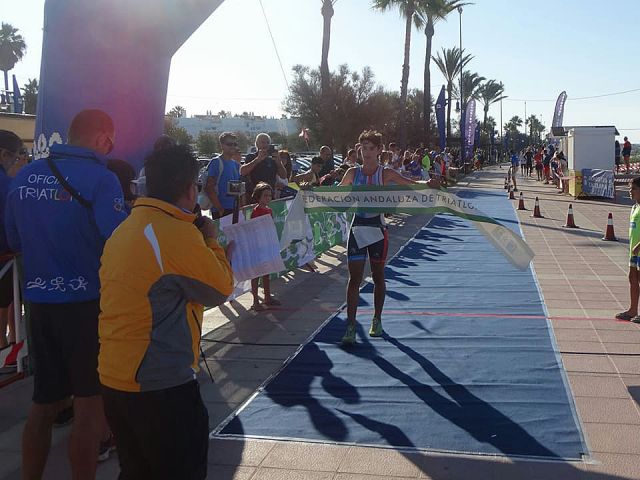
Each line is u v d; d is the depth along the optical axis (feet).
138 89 19.76
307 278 30.83
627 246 38.75
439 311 23.39
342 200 19.22
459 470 11.84
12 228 11.73
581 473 11.64
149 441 8.45
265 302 25.09
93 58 18.84
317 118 133.69
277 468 12.12
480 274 30.45
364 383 16.34
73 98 18.88
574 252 36.78
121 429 8.65
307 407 14.92
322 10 92.43
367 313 23.43
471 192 88.89
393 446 12.86
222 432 13.67
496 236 17.70
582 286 27.37
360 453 12.62
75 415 10.93
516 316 22.44
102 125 11.30
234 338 20.75
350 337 19.43
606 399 14.96
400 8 112.88
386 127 145.48
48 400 11.15
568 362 17.51
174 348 8.38
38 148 19.22
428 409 14.62
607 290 26.48
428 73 143.84
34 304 11.02
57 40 18.66
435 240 42.80
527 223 51.47
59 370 11.18
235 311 24.45
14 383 16.98
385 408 14.74
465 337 20.06
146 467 8.79
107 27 18.74
